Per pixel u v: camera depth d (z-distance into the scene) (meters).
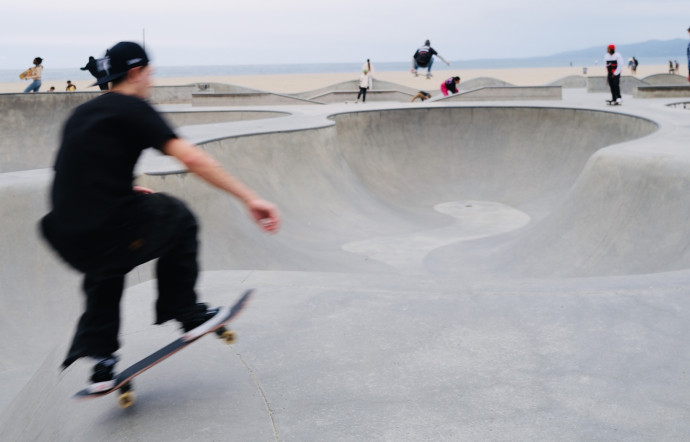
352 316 3.43
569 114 18.75
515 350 3.02
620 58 20.45
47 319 7.32
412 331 3.23
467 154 19.67
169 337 3.19
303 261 11.24
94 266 2.14
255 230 11.43
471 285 3.90
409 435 2.34
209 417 2.43
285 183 14.34
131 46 2.21
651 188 8.98
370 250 13.16
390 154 19.56
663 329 3.21
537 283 3.93
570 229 10.22
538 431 2.36
